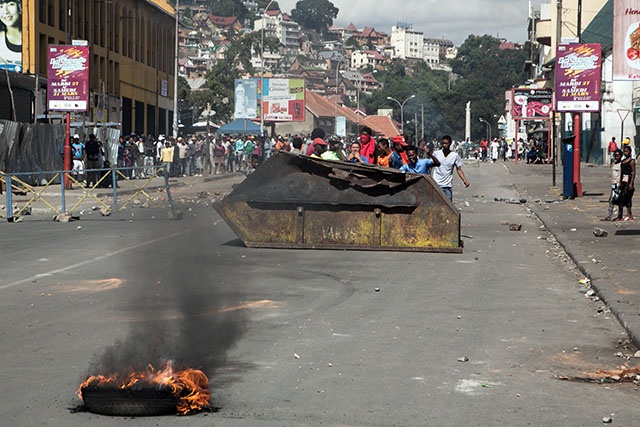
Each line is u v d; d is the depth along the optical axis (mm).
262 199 15266
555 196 30109
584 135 62562
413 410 5953
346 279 11953
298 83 84625
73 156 36062
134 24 67000
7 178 21094
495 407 6070
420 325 8930
